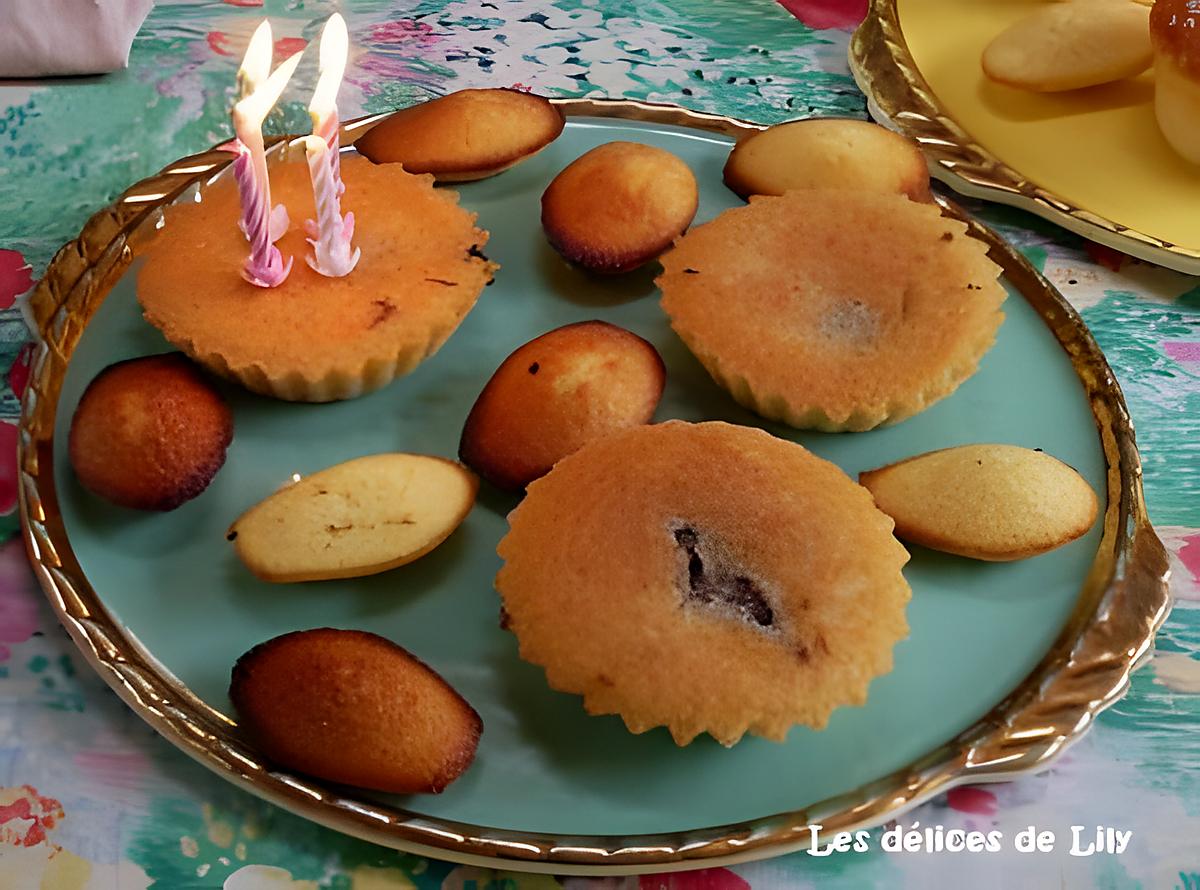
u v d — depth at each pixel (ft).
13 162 1.33
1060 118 1.39
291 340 1.07
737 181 1.26
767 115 1.42
